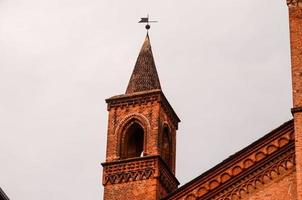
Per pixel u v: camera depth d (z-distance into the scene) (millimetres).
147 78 53062
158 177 48938
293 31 47594
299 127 44938
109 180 49500
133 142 51688
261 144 46719
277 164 45906
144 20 56375
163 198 47094
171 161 51594
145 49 55312
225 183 46469
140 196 48531
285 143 46281
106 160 50281
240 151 46875
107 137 51219
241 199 45875
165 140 52000
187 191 46938
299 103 45594
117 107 51969
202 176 47031
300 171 43812
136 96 51781
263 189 45625
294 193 44875
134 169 49375
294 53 47031
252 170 46250
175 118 53375
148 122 50750
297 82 46219
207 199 46500
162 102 51562
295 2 48438
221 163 46938
